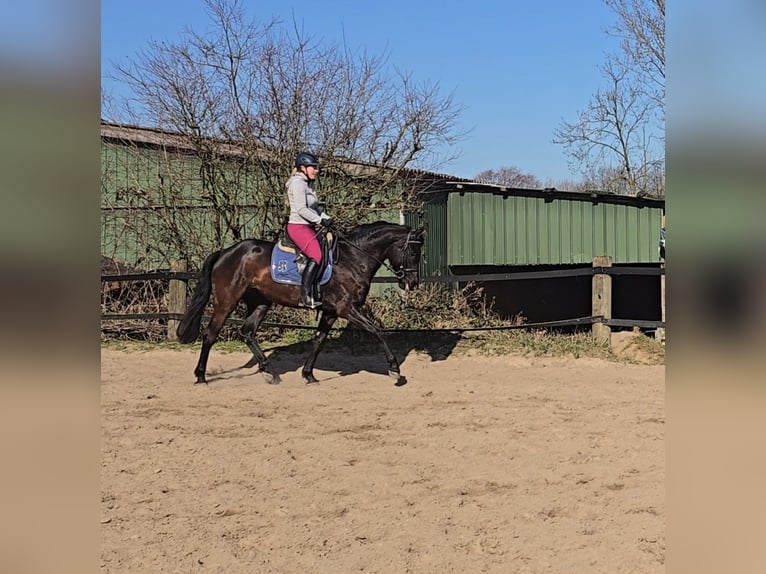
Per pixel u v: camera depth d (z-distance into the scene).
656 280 15.45
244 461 5.08
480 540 3.67
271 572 3.31
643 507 4.12
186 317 7.97
